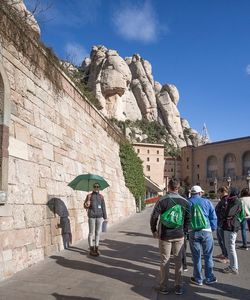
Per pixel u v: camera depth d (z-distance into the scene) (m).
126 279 7.27
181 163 121.12
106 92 108.38
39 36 10.52
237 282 7.34
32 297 5.79
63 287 6.46
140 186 32.69
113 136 23.50
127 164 26.86
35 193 9.23
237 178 104.00
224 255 9.37
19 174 8.51
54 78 11.81
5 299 5.62
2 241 7.22
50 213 9.97
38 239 8.97
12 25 8.88
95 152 17.58
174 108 149.25
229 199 8.35
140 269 8.23
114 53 113.44
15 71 9.01
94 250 9.66
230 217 8.16
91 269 8.01
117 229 16.36
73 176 12.88
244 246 11.41
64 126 12.77
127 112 132.00
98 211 9.87
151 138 126.56
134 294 6.27
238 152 105.50
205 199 7.41
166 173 119.56
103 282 6.94
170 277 7.62
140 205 32.22
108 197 19.75
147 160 106.81
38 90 10.48
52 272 7.60
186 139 155.88
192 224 7.20
